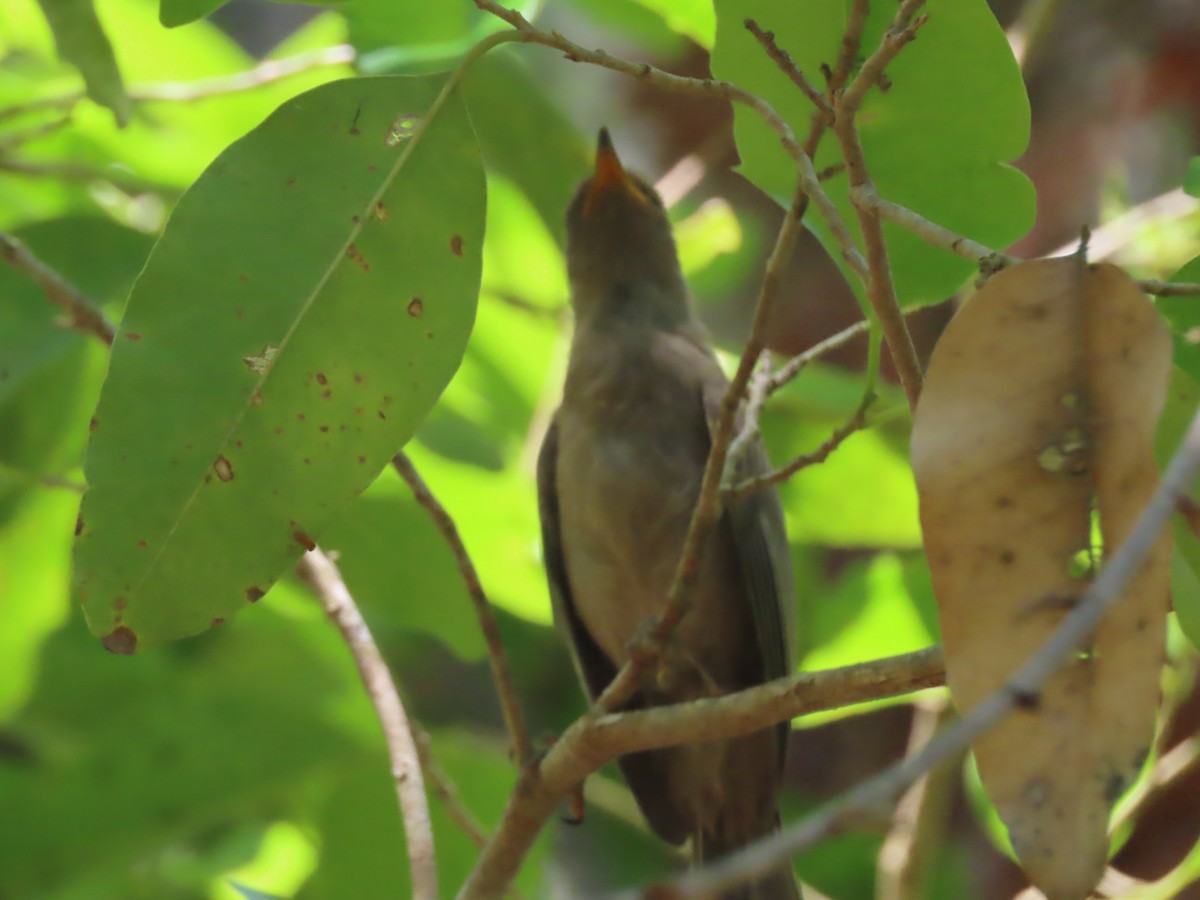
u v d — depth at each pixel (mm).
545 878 9625
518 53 9484
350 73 8648
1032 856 3119
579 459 8094
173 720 8336
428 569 8586
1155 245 7570
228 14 13172
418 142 4504
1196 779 9938
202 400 4434
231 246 4445
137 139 9070
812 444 8555
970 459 3229
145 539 4449
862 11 4469
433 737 8406
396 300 4504
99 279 7492
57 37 5625
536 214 9305
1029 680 2434
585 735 5605
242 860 9047
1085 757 3127
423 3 6660
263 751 8391
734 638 8203
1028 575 3191
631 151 12758
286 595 8898
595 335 8367
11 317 7324
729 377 8945
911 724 11914
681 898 2381
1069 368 3197
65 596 9180
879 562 8711
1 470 7102
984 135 4941
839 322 12062
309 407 4488
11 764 8539
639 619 8148
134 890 8531
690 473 7992
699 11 7250
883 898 8734
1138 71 10969
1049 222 10711
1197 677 8805
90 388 8375
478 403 9297
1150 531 2473
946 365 3273
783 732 8195
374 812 8406
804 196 4570
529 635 12727
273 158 4469
